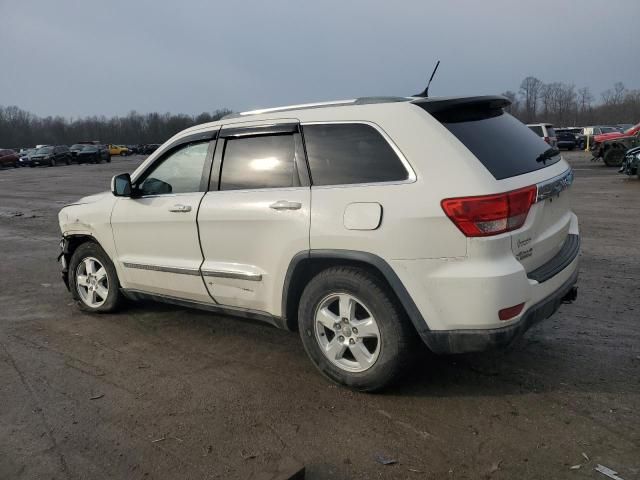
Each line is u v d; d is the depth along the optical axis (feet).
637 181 54.65
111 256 16.70
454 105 11.58
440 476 9.09
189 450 9.99
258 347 14.75
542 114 287.89
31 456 9.93
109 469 9.51
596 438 9.96
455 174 10.49
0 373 13.43
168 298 15.62
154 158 15.38
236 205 13.10
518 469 9.19
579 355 13.44
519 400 11.39
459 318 10.43
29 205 53.67
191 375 13.12
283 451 9.89
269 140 13.05
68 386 12.66
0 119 346.33
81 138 375.45
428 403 11.41
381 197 10.99
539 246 11.38
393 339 11.13
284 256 12.28
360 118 11.75
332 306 12.16
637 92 270.46
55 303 19.27
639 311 16.42
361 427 10.59
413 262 10.62
